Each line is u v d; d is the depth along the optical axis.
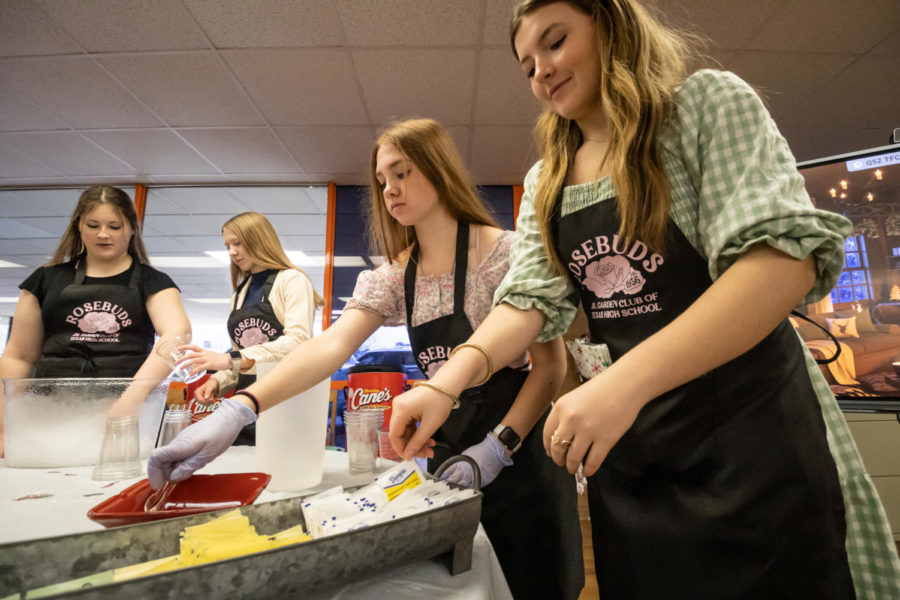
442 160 1.03
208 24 2.37
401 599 0.42
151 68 2.66
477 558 0.51
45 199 4.25
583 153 0.78
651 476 0.67
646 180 0.63
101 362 1.35
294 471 0.76
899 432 2.04
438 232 1.06
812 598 0.56
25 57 2.56
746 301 0.49
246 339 1.86
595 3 0.66
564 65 0.67
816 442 0.60
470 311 0.99
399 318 1.15
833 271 0.54
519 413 0.89
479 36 2.46
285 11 2.30
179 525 0.46
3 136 3.28
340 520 0.48
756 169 0.55
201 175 3.87
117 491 0.75
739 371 0.61
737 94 0.60
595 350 0.76
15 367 1.35
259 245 1.91
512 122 3.20
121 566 0.42
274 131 3.28
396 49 2.54
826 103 2.98
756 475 0.58
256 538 0.45
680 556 0.62
